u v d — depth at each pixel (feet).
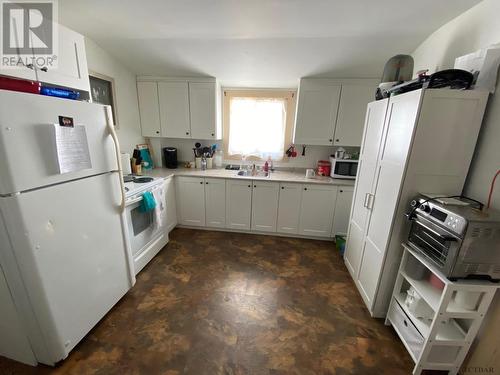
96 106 4.58
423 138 4.37
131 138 9.53
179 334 5.15
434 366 4.25
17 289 3.79
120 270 5.75
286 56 7.79
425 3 5.10
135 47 7.61
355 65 7.97
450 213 3.68
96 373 4.32
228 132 10.97
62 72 4.98
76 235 4.35
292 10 5.60
